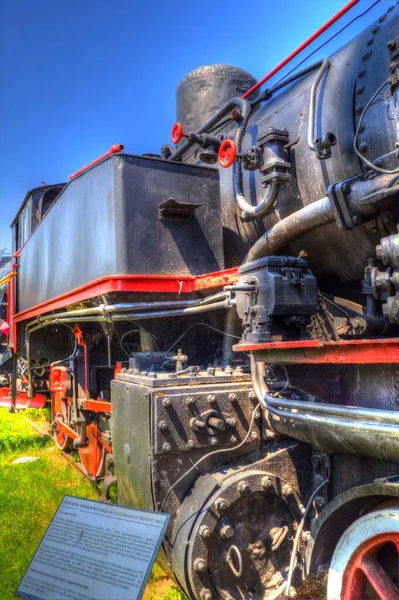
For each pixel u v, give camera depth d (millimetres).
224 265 3242
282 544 2395
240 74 4121
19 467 4887
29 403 6469
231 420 2422
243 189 3006
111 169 2982
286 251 2771
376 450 1893
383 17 2375
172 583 2922
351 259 2545
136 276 2854
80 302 3479
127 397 2633
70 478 4570
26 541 3334
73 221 3691
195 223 3113
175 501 2373
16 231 7367
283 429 2404
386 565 1932
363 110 2162
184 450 2348
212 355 3395
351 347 1731
